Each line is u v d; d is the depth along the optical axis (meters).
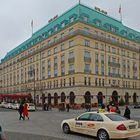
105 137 13.31
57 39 73.31
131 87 79.75
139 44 86.31
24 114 26.81
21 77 96.81
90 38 67.94
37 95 82.44
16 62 101.94
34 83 78.69
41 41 82.75
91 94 66.00
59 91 71.00
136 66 83.38
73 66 66.19
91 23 69.56
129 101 78.06
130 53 81.25
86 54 66.56
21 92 95.94
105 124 13.43
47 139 13.52
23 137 14.17
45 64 79.38
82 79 64.38
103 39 71.31
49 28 81.88
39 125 21.16
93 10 74.06
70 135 15.18
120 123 13.01
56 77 73.06
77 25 66.19
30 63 89.31
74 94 64.75
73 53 66.56
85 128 14.52
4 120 26.12
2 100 72.06
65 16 74.94
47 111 47.50
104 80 70.44
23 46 99.38
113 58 74.69
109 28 75.44
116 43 75.56
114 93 72.94
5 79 115.06
